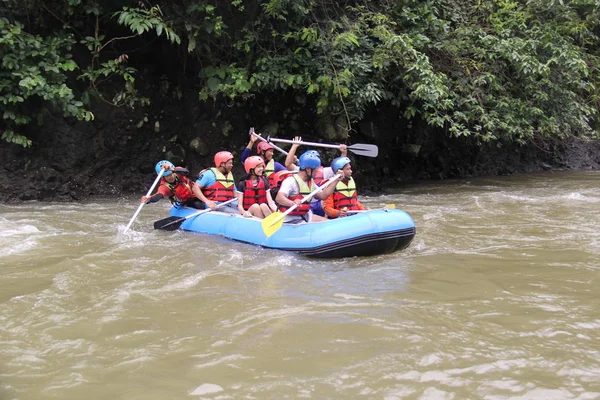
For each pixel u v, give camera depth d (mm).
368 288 4664
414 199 9867
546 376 3100
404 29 10938
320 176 6738
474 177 13352
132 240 6441
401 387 3002
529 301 4301
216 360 3334
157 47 10445
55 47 9141
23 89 8891
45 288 4668
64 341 3619
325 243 5531
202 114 10617
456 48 10914
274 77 9875
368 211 5844
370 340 3584
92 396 2957
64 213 8328
